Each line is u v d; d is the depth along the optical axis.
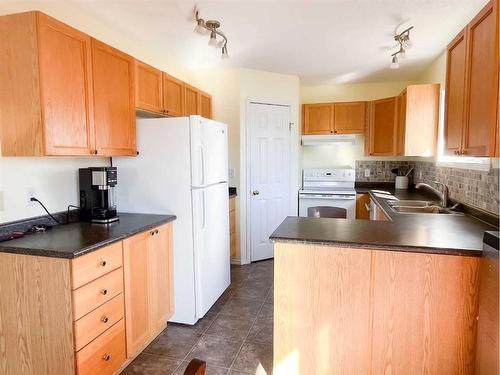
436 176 3.43
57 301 1.62
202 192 2.54
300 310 1.73
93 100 2.04
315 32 2.73
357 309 1.66
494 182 2.04
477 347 1.49
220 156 2.91
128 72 2.38
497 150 1.43
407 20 2.50
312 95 4.86
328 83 4.66
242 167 3.91
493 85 1.42
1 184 1.88
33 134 1.73
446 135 2.09
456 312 1.54
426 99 3.20
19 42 1.69
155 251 2.28
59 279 1.60
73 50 1.89
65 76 1.83
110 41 2.63
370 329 1.65
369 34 2.77
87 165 2.45
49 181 2.16
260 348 2.24
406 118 3.24
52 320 1.64
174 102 3.06
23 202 2.00
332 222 2.09
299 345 1.75
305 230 1.86
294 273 1.72
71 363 1.63
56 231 2.00
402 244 1.57
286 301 1.75
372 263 1.61
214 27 2.59
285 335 1.76
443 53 3.23
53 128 1.76
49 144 1.74
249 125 3.91
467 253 1.49
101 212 2.27
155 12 2.35
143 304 2.16
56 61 1.77
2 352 1.74
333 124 4.65
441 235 1.75
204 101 3.69
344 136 4.58
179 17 2.44
